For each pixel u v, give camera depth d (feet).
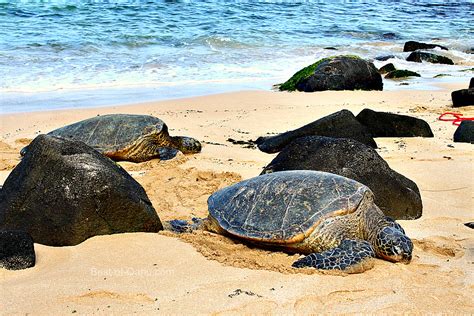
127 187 23.11
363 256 19.11
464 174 32.58
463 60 91.71
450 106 55.72
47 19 89.56
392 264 19.74
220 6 116.98
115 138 35.45
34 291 17.65
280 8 125.18
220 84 64.64
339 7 138.92
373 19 125.18
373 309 16.80
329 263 19.02
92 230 22.29
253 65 75.92
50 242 21.94
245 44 86.94
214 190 29.53
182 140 37.40
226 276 18.88
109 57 72.69
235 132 44.32
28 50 71.61
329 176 21.63
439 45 99.04
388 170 26.61
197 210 26.81
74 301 17.01
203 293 17.54
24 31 80.74
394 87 69.00
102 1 108.99
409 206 25.58
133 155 35.60
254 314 16.31
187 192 29.25
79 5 101.91
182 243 21.97
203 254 20.76
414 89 67.21
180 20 98.68
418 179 31.65
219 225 21.75
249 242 21.29
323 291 17.74
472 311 16.79
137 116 37.17
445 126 46.24
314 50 87.97
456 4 163.63
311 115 50.31
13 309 16.52
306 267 19.15
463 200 28.27
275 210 20.71
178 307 16.67
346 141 27.71
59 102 52.80
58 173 22.53
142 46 79.92
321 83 64.13
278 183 21.61
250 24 101.81
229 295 17.40
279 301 17.07
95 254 20.83
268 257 20.31
